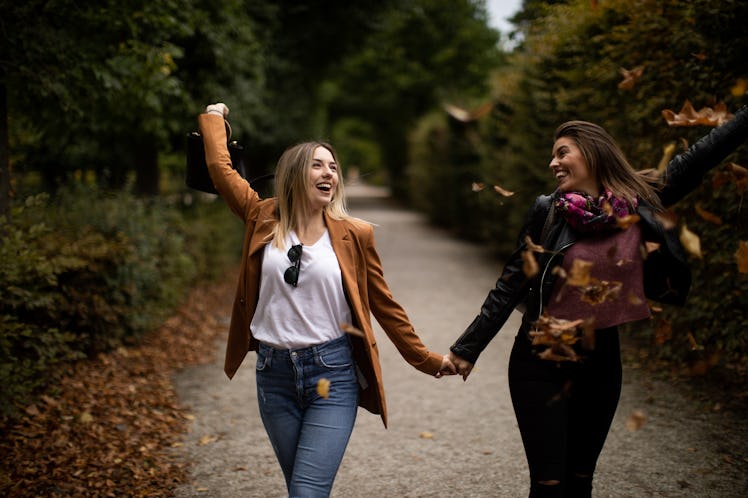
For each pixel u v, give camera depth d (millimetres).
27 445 3809
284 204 2490
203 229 9625
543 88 8242
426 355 2605
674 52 4582
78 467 3602
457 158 17188
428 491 3430
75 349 5402
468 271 11719
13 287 3816
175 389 5234
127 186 7359
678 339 5309
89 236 5605
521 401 2389
